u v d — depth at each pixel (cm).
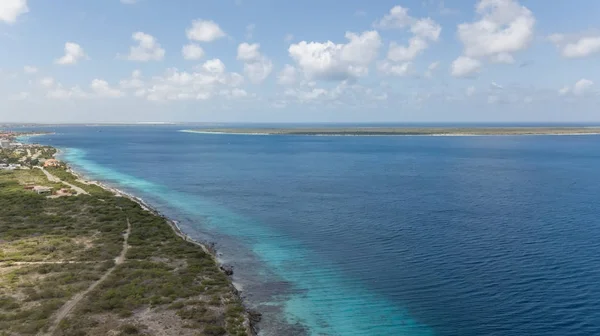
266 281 5303
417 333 4094
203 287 4772
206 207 9669
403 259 6075
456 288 5084
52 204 8712
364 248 6594
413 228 7669
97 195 9769
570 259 5975
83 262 5425
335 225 7962
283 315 4406
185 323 3922
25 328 3681
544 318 4344
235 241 7012
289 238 7162
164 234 6838
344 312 4497
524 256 6122
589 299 4734
